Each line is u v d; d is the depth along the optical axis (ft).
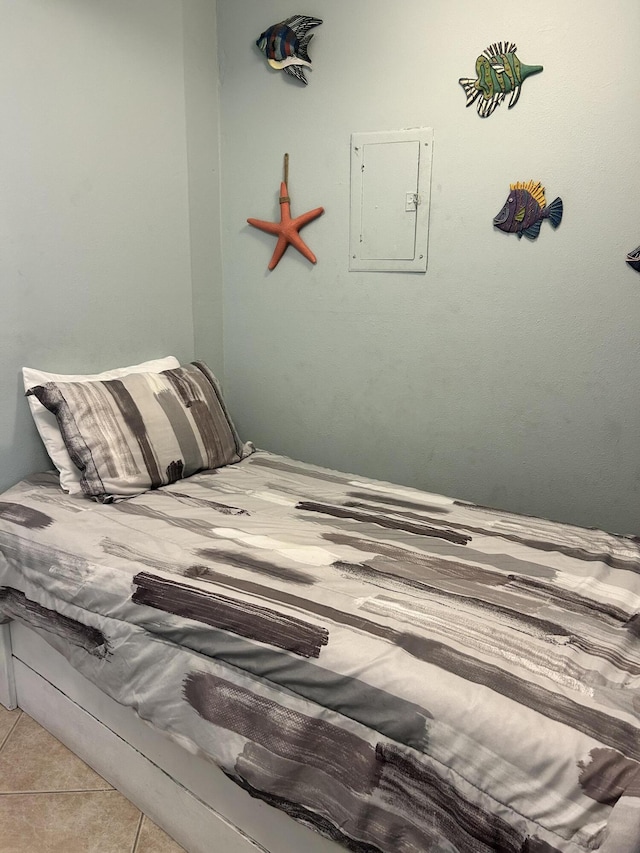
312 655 3.71
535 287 6.79
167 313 7.74
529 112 6.46
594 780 2.91
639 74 6.02
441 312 7.26
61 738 5.64
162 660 4.32
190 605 4.25
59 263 6.45
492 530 5.51
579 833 2.85
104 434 5.96
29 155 6.02
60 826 4.83
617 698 3.32
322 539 5.18
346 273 7.67
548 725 3.12
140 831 4.82
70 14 6.20
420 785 3.28
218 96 8.03
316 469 7.14
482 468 7.44
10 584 5.44
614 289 6.49
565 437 6.99
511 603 4.23
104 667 4.66
